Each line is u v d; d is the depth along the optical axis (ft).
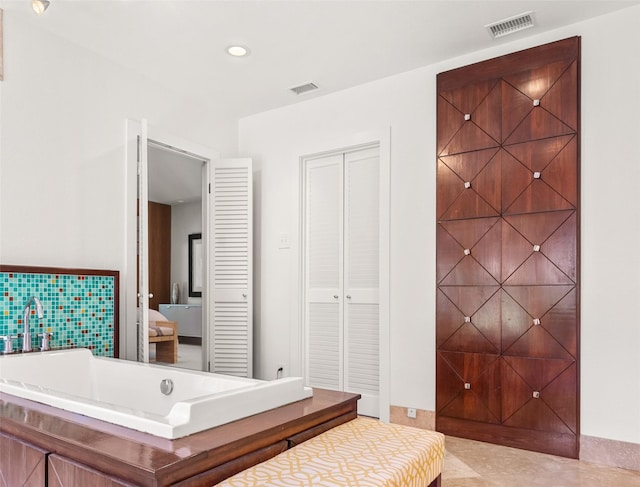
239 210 13.42
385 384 11.23
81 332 9.75
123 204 10.96
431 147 11.02
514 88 9.76
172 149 12.37
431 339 10.70
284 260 13.46
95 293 10.07
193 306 24.00
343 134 12.50
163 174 21.15
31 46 9.29
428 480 4.97
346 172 12.67
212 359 13.21
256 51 10.48
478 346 9.89
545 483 7.67
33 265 9.16
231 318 13.25
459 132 10.44
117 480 3.83
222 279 13.35
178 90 12.57
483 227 9.98
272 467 4.34
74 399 5.46
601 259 8.79
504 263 9.67
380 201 11.66
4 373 7.78
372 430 5.64
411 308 11.03
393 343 11.23
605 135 8.86
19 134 9.03
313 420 5.44
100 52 10.52
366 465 4.44
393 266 11.36
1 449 5.08
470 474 8.04
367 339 12.02
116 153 10.89
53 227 9.52
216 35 9.79
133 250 11.05
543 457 8.83
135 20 9.22
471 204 10.18
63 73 9.86
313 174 13.35
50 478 4.42
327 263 12.90
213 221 13.48
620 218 8.65
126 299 10.82
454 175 10.46
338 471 4.27
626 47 8.73
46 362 8.41
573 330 8.83
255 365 13.80
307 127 13.24
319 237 13.10
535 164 9.42
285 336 13.26
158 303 25.96
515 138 9.68
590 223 8.93
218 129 13.94
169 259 26.76
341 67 11.28
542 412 9.07
